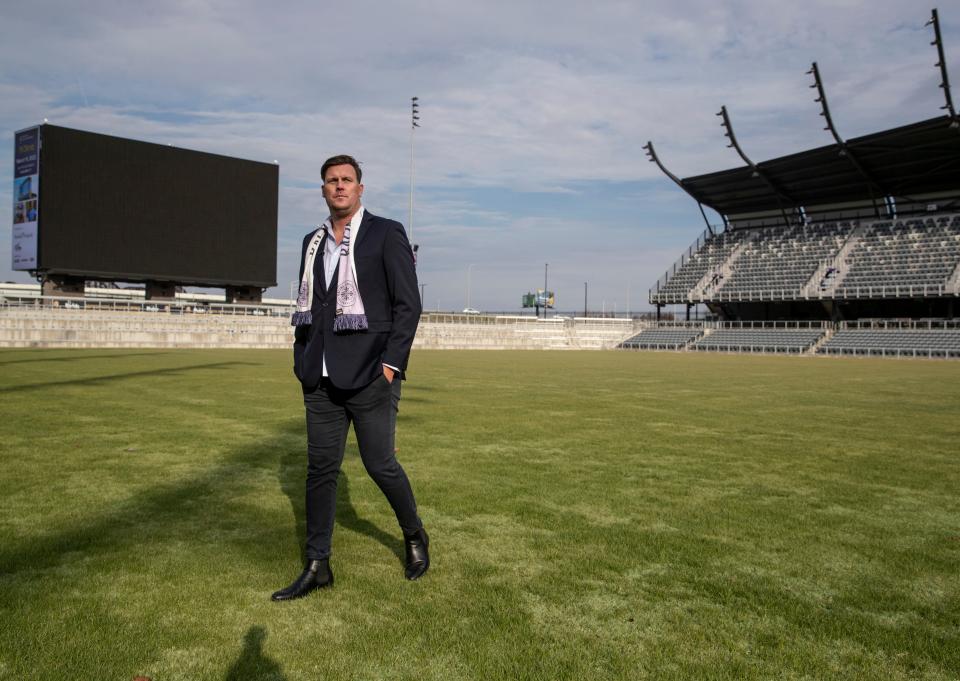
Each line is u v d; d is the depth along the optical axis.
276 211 38.84
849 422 9.06
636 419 9.12
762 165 45.12
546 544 3.72
